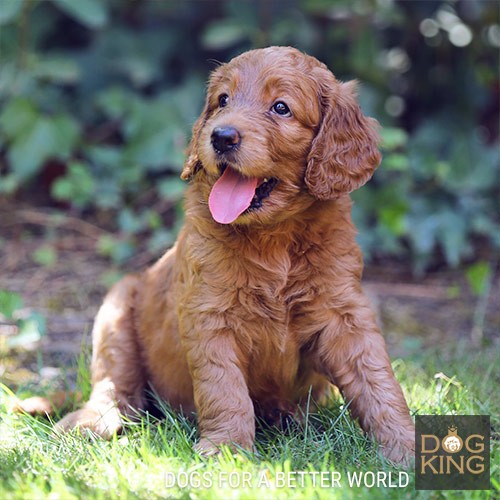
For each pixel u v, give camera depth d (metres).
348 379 4.96
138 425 5.15
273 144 4.88
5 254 9.07
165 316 5.46
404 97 10.23
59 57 9.66
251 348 5.00
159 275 5.65
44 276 8.68
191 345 4.93
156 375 5.57
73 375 6.45
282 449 4.65
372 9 9.20
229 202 4.76
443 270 9.27
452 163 9.33
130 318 5.71
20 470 4.28
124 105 9.31
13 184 9.15
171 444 4.63
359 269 5.06
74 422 5.17
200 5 10.02
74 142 9.23
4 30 9.57
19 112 9.12
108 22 9.85
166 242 8.79
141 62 9.61
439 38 9.88
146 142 9.20
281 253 4.90
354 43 9.32
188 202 5.15
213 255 4.88
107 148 9.65
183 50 9.99
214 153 4.81
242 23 9.38
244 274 4.88
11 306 6.64
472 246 9.62
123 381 5.58
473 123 9.68
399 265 9.32
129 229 8.91
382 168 9.18
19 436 4.88
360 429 4.96
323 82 5.14
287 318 4.98
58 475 4.12
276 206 4.82
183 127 9.22
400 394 4.90
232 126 4.77
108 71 9.81
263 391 5.25
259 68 5.04
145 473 4.26
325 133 5.02
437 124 9.63
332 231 4.96
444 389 5.49
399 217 8.91
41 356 6.88
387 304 8.43
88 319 7.82
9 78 9.35
